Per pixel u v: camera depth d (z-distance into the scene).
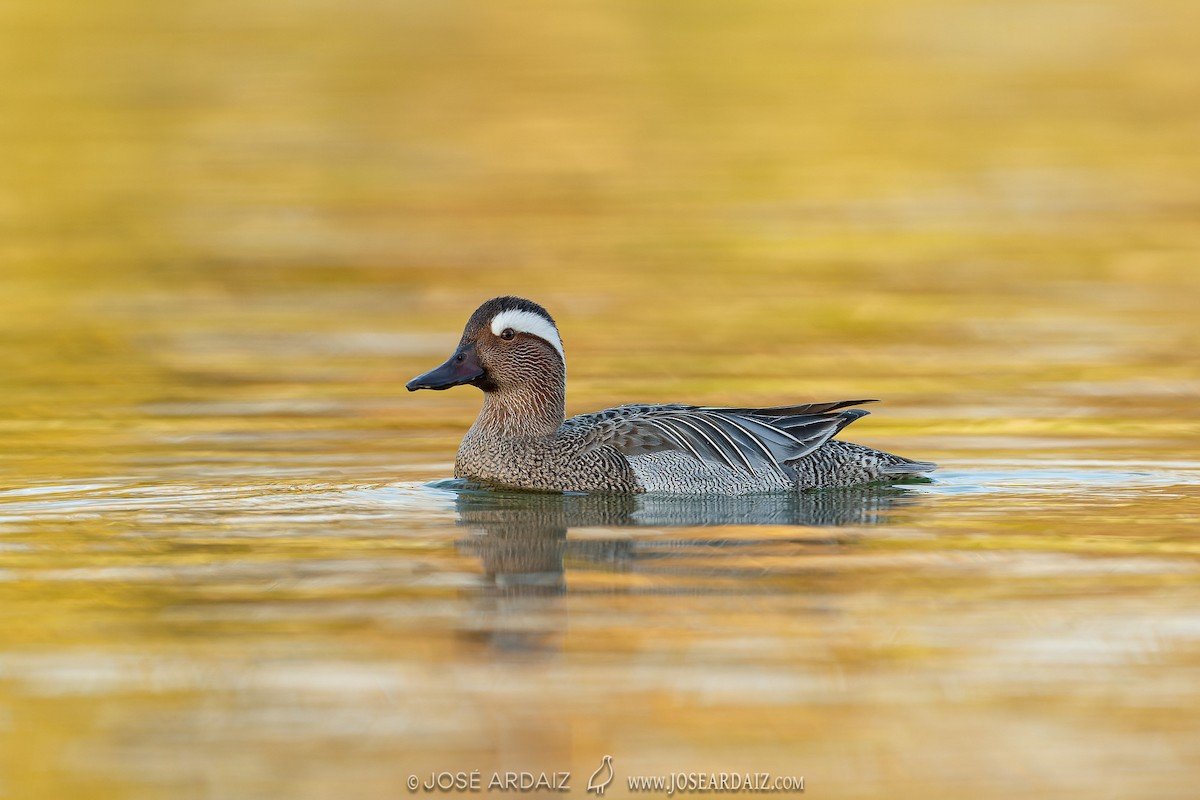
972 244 27.50
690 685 9.62
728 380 19.58
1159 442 16.33
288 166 33.50
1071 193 31.17
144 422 17.52
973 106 38.69
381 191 31.64
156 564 12.06
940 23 49.09
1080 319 22.66
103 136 35.50
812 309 23.38
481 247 27.48
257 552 12.38
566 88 40.25
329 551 12.45
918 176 32.53
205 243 27.86
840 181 32.22
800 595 11.19
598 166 33.38
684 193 31.28
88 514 13.59
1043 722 9.16
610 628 10.52
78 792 8.40
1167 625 10.52
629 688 9.58
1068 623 10.58
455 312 23.58
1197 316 22.75
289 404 18.52
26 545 12.55
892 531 12.98
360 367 20.48
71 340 21.86
